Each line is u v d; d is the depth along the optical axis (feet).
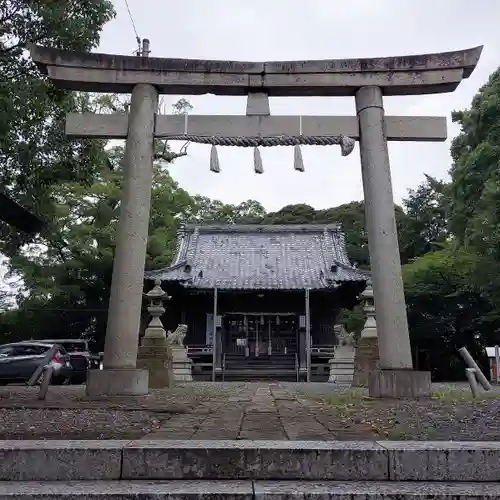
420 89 35.58
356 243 142.20
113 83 35.45
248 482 12.95
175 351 78.95
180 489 12.18
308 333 86.43
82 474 13.28
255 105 35.78
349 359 77.92
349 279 93.30
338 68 35.27
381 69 35.06
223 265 103.55
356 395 33.99
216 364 94.99
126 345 32.17
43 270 101.09
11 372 63.41
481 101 63.26
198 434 17.65
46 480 13.16
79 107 52.08
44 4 42.14
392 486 12.55
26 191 49.32
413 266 94.68
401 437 16.84
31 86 42.93
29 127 47.19
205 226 115.44
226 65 35.53
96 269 105.50
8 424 19.62
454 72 34.76
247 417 22.99
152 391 41.29
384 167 34.24
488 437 16.76
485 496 11.75
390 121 35.55
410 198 124.16
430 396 30.83
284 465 13.35
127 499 11.74
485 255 66.13
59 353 66.80
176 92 36.47
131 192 33.88
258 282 96.22
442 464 13.30
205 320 100.53
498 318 85.81
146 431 18.30
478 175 61.26
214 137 35.50
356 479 13.25
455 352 97.04
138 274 33.01
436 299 93.45
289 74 35.45
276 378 93.20
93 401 28.76
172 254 119.44
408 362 31.76
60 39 43.42
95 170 53.11
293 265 103.09
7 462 13.28
